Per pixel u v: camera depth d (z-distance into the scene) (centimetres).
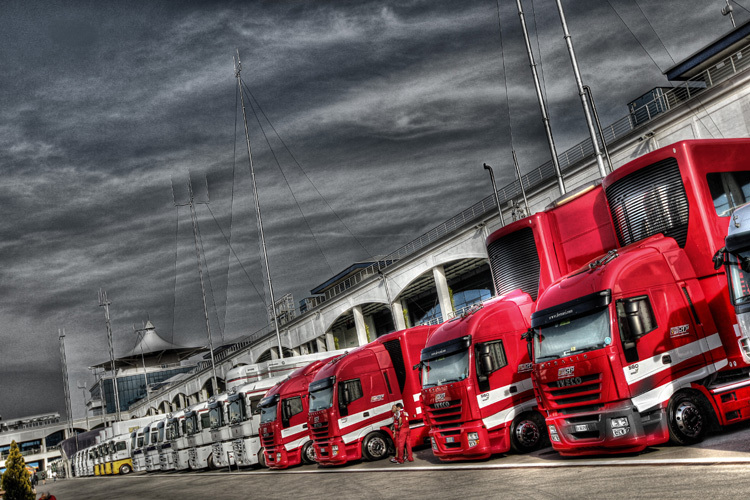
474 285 4872
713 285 1277
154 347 13588
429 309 5362
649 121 2897
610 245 1499
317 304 6238
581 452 1250
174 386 10331
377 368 2209
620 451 1201
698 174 1291
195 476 3238
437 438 1641
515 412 1574
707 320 1269
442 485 1323
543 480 1138
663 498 833
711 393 1231
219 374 8969
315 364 2712
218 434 3069
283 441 2536
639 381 1188
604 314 1223
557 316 1293
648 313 1230
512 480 1205
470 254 4228
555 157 2409
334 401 2127
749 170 1346
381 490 1423
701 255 1278
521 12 2505
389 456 2148
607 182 1460
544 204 3566
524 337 1364
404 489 1371
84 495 3525
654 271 1260
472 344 1577
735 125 2578
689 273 1279
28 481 3512
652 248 1281
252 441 2861
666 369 1210
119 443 5350
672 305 1249
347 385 2148
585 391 1225
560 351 1271
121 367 13688
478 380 1564
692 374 1229
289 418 2566
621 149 3069
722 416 1226
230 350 8819
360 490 1491
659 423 1184
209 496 2038
